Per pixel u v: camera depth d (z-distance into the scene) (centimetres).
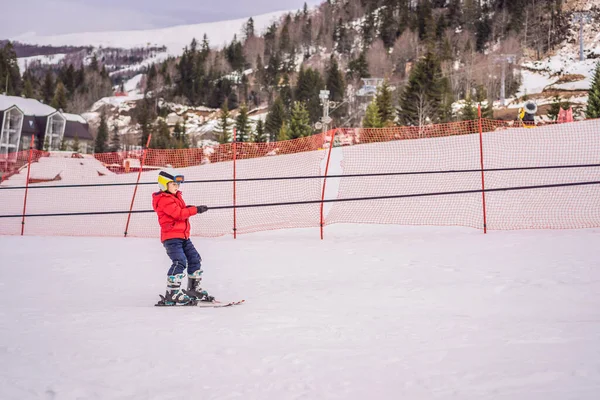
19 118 9338
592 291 665
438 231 1366
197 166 2806
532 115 2528
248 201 2017
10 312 652
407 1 19388
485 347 446
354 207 1747
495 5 16188
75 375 409
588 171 1703
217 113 15750
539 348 434
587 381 356
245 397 362
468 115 6309
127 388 382
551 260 881
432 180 1909
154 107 16688
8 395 370
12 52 17238
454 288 727
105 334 525
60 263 1138
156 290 833
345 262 1003
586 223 1293
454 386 364
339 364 420
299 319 577
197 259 721
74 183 3000
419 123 6356
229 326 551
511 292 684
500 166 1939
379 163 2222
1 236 1772
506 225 1364
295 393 365
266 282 844
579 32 12825
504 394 344
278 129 8438
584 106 8394
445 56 12312
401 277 830
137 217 2064
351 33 19425
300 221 1677
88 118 16425
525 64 11925
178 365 427
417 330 514
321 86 12181
